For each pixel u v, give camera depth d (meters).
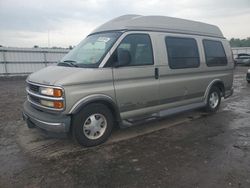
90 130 4.58
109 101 4.62
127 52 4.67
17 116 6.99
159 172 3.65
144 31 5.18
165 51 5.49
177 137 5.13
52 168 3.85
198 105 6.52
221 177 3.47
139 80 5.05
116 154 4.32
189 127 5.80
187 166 3.82
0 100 9.51
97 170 3.75
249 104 8.33
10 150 4.57
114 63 4.64
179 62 5.81
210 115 6.87
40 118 4.36
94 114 4.58
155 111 5.50
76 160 4.11
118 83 4.73
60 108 4.16
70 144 4.78
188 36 6.15
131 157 4.19
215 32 7.17
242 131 5.47
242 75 19.20
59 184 3.40
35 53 20.98
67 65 4.76
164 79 5.52
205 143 4.77
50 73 4.55
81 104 4.28
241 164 3.86
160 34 5.46
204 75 6.62
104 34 5.11
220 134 5.29
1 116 6.98
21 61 20.31
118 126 5.35
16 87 13.84
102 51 4.70
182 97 6.06
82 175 3.62
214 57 6.90
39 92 4.48
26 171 3.77
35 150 4.54
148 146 4.66
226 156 4.16
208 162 3.95
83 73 4.29
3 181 3.50
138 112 5.16
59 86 4.09
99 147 4.63
